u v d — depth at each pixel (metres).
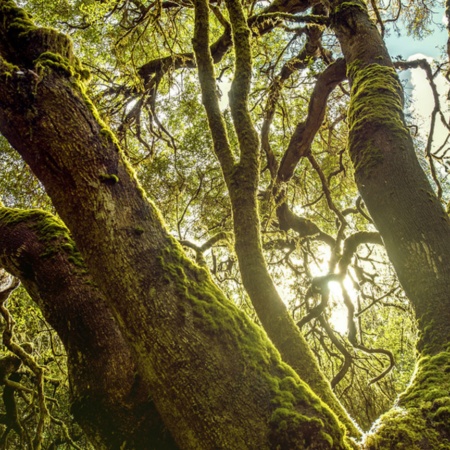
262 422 2.08
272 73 7.99
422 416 2.35
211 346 2.21
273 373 2.29
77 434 11.16
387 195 3.68
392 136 3.96
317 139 10.45
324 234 8.67
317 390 2.99
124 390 2.57
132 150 9.53
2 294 5.54
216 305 2.36
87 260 2.44
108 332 2.71
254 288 3.42
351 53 5.14
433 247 3.35
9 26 2.80
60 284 2.87
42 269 2.92
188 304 2.30
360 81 4.61
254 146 3.86
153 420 2.52
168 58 8.00
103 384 2.61
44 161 2.51
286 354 3.19
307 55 8.03
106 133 2.64
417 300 3.24
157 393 2.21
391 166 3.78
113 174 2.54
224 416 2.08
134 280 2.30
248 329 2.39
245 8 7.59
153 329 2.22
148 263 2.37
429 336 3.01
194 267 2.52
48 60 2.68
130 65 7.72
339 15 5.44
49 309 2.90
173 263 2.44
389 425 2.32
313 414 2.15
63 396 11.41
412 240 3.43
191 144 9.55
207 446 2.08
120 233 2.40
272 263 8.91
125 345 2.68
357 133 4.12
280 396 2.17
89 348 2.71
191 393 2.12
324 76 7.09
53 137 2.49
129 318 2.27
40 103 2.54
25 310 9.58
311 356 3.20
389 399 7.52
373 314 9.19
